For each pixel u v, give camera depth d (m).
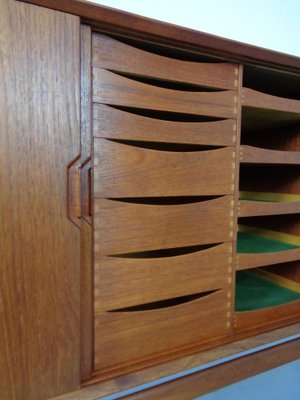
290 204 0.93
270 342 0.87
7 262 0.56
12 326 0.58
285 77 0.92
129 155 0.66
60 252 0.61
